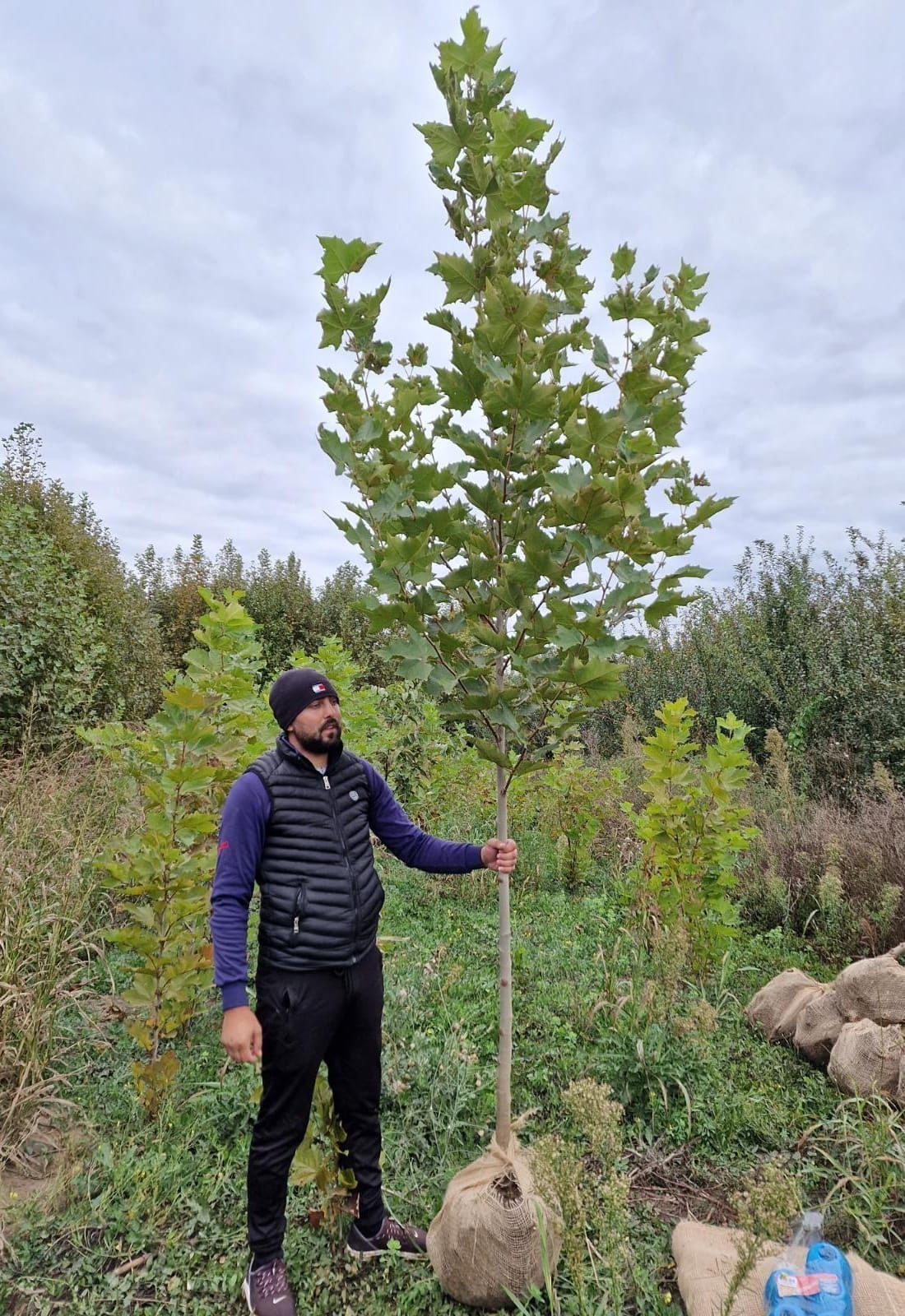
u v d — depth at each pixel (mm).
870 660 8477
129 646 11172
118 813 4891
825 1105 3170
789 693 9648
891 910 4641
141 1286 2256
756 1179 2729
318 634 15961
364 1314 2152
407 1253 2336
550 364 2148
